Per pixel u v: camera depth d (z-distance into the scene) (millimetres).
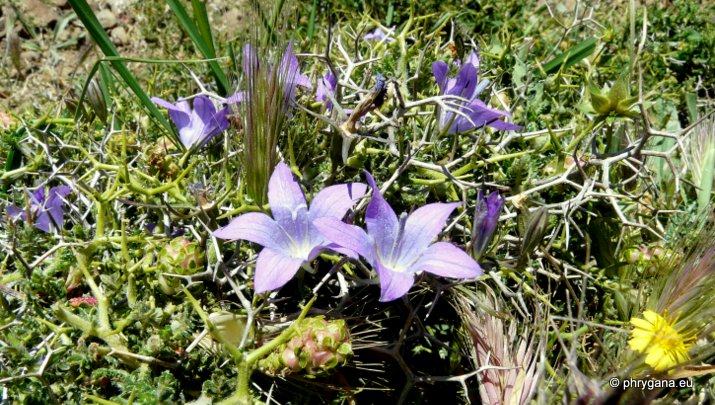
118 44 368
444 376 165
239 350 134
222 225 179
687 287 166
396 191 177
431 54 224
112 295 148
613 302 183
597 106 177
